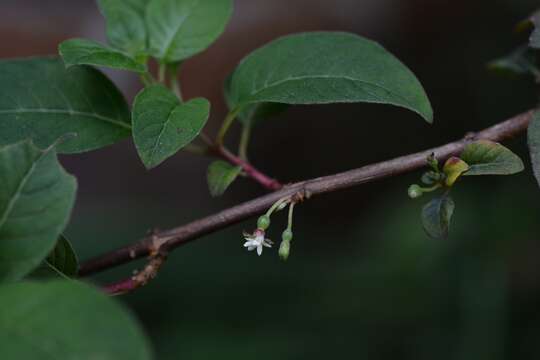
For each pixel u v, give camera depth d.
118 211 1.45
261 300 1.10
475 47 1.47
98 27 1.52
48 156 0.46
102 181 1.58
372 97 0.51
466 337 0.99
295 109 1.61
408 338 1.00
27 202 0.45
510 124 0.51
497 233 1.09
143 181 1.61
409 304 1.04
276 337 1.02
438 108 1.52
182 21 0.54
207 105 0.50
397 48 1.53
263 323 1.06
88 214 1.42
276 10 1.53
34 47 1.49
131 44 0.54
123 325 0.42
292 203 0.50
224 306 1.10
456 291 1.03
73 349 0.42
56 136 0.52
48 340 0.42
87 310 0.42
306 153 1.64
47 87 0.52
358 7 1.52
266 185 0.54
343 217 1.60
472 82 1.47
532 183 1.16
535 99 1.39
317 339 1.01
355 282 1.09
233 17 1.54
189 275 1.14
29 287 0.43
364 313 1.04
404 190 1.38
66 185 0.46
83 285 0.43
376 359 0.99
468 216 1.11
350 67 0.51
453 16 1.48
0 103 0.52
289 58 0.52
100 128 0.52
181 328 1.05
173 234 0.51
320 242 1.48
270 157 1.64
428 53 1.52
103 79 0.53
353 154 1.63
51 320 0.42
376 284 1.07
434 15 1.50
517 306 1.03
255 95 0.52
